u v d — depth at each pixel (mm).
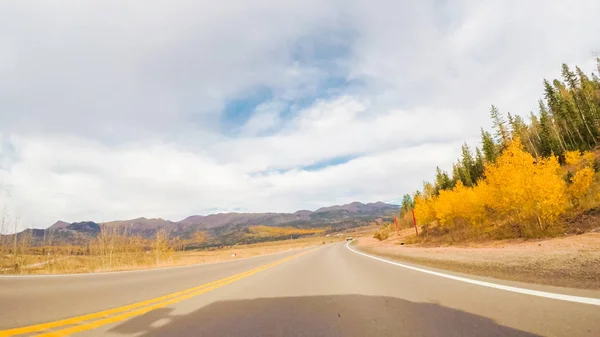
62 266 17938
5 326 4230
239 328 3746
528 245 13547
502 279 5969
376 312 4168
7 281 9859
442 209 31109
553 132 58906
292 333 3428
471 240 22562
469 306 4000
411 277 7590
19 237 21500
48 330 3977
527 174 17172
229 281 9125
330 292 6250
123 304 5766
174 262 25109
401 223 79188
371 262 13727
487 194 23266
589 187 19328
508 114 62312
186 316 4562
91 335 3693
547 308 3527
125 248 25625
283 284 7930
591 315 3109
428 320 3529
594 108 51094
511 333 2812
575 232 14961
